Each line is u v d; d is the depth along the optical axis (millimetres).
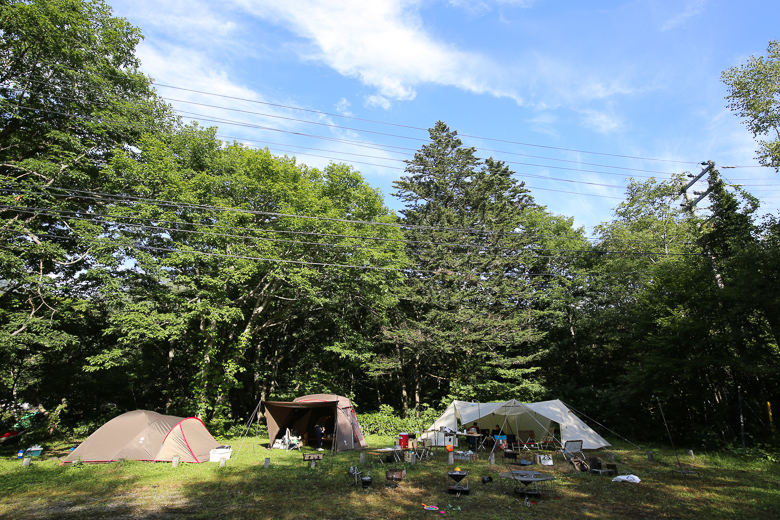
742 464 14617
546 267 29484
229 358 22141
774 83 16703
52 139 18547
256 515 9297
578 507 9914
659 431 20156
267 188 20156
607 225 27719
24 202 15922
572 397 24812
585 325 25234
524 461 14891
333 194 23375
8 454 17156
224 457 14602
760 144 17281
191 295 21453
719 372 17656
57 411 22562
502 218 30109
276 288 22047
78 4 17328
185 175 19859
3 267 14828
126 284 20078
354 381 30391
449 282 27062
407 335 25391
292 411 20219
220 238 18312
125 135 19875
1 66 16312
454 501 10414
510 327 26234
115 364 18250
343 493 11125
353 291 23719
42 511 9516
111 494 10906
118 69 20219
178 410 24094
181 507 9852
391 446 19344
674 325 17438
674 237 25469
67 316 18391
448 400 25156
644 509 9727
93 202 18766
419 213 31797
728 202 18781
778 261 14805
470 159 34969
